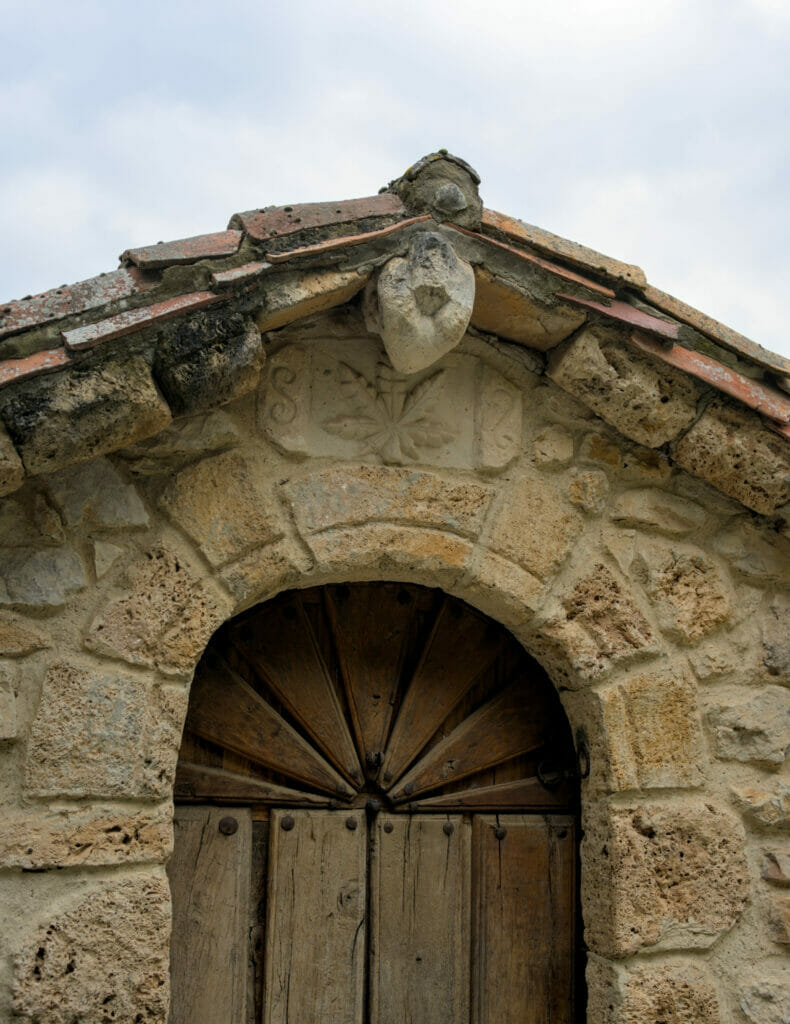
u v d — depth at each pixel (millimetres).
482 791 2639
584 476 2662
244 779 2449
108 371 2051
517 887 2613
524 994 2559
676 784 2551
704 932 2467
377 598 2668
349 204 2291
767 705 2650
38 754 2059
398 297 2234
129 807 2121
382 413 2543
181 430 2346
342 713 2568
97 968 2004
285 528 2398
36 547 2182
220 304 2156
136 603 2223
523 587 2549
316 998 2400
